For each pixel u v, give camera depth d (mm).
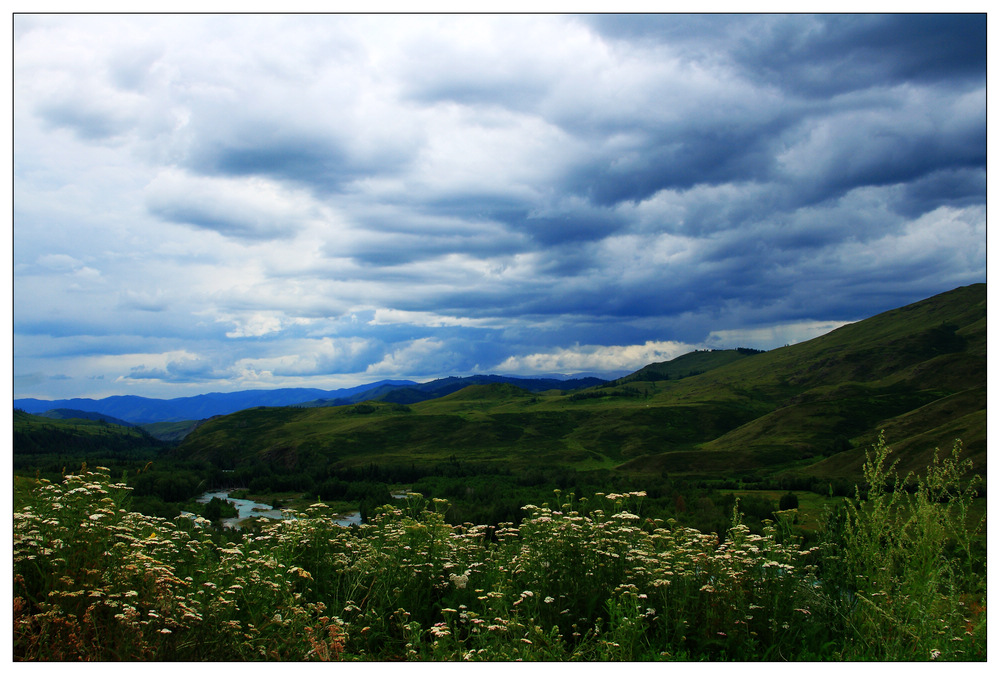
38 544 5434
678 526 8406
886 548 6727
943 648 5793
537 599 6309
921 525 6414
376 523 8578
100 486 6023
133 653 4930
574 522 7027
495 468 164250
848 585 6883
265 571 6262
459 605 6883
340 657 5570
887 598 6273
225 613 5551
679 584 6516
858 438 162250
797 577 6766
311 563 7543
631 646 5551
